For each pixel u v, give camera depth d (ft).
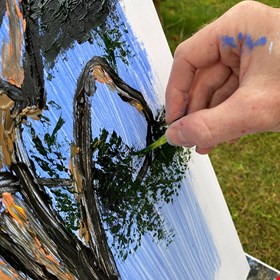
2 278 1.64
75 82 2.00
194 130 2.21
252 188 5.51
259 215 5.35
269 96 2.15
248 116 2.15
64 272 1.89
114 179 2.20
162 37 2.62
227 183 5.56
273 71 2.17
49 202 1.84
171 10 6.98
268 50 2.19
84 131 2.03
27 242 1.74
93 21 2.10
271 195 5.46
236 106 2.16
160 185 2.54
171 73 2.52
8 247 1.67
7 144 1.68
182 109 2.55
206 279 2.96
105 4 2.17
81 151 2.01
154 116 2.52
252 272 3.71
